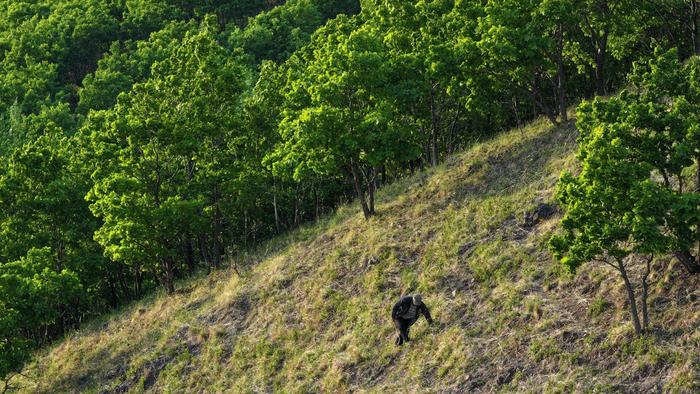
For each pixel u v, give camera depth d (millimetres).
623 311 19094
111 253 39500
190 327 30969
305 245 33031
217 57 41906
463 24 33375
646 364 17219
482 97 32625
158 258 38469
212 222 40562
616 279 20172
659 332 17766
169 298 35969
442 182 31281
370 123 30344
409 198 31656
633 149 17625
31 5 129250
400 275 26812
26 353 32594
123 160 38906
